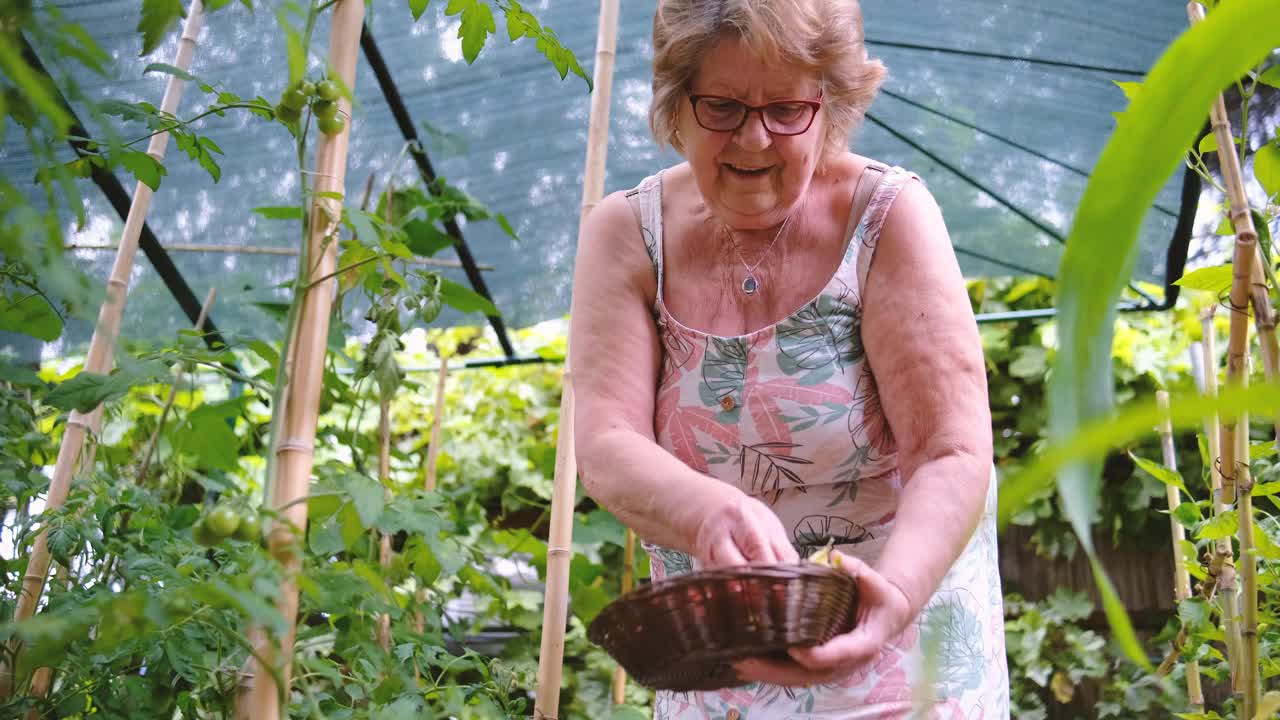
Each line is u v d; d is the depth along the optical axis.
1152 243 2.84
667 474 1.37
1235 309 1.53
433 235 2.79
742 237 1.57
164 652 1.61
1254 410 0.31
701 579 1.05
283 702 1.27
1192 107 0.36
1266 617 1.90
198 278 3.05
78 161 1.79
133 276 3.04
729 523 1.26
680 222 1.60
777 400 1.50
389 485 2.13
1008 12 2.55
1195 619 1.93
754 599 1.04
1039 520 3.68
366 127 2.86
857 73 1.47
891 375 1.45
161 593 1.47
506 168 2.92
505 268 3.09
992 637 1.50
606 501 1.43
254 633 1.37
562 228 3.01
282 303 2.32
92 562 1.87
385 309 2.01
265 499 1.39
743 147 1.41
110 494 1.96
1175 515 1.94
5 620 1.73
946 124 2.81
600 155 2.21
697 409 1.54
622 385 1.55
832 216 1.55
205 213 2.89
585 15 2.66
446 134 2.74
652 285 1.61
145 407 3.29
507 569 3.86
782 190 1.45
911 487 1.35
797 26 1.37
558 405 4.04
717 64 1.40
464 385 4.02
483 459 3.87
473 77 2.73
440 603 2.03
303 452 1.41
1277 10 0.35
